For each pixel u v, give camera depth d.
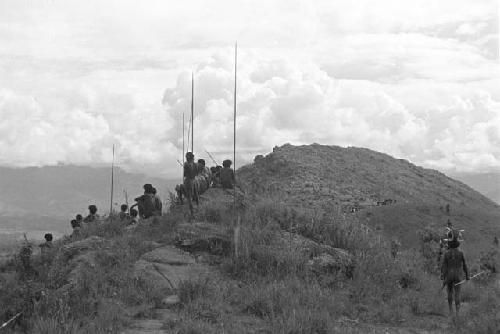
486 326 11.85
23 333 9.60
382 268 15.51
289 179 76.19
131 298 11.61
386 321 12.06
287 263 14.07
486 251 30.58
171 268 13.77
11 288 12.09
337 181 78.75
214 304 11.41
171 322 10.18
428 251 21.61
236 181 21.77
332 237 17.05
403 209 54.12
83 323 9.77
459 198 91.69
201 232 15.70
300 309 10.90
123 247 15.30
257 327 10.21
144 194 20.77
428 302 13.98
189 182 18.42
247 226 16.25
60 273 13.34
